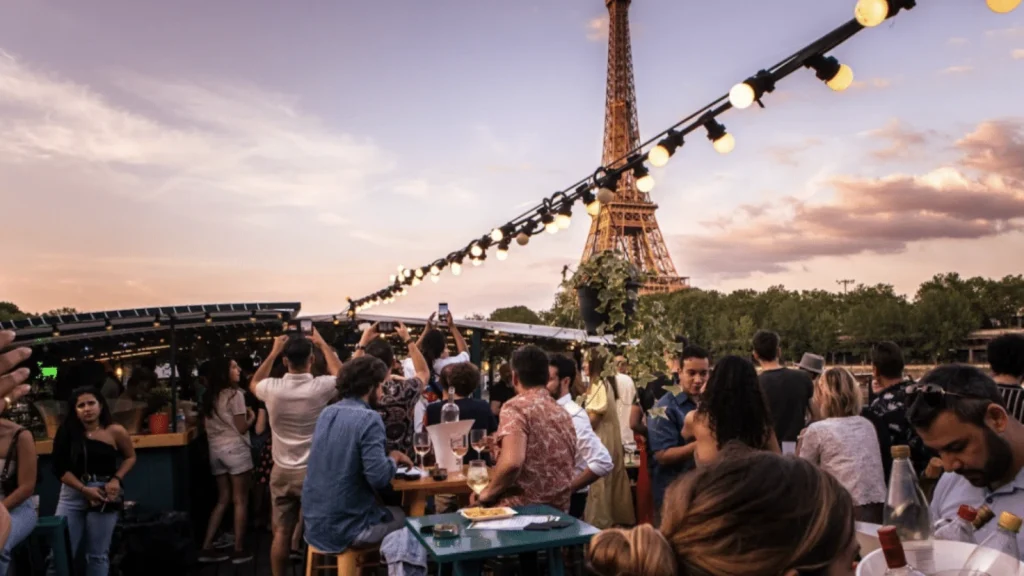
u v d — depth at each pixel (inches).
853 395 146.0
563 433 148.3
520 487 144.9
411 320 550.6
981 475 68.9
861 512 139.3
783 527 33.0
